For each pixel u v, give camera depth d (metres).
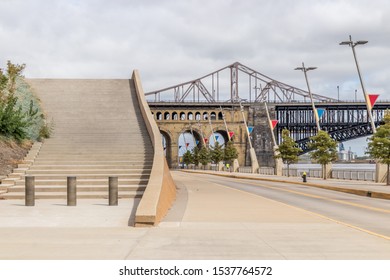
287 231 13.71
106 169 26.17
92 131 31.89
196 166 152.12
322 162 53.66
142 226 14.43
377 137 39.19
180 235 12.88
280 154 67.88
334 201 26.16
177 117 163.88
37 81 41.19
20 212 17.77
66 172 25.50
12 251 10.58
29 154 27.44
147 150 28.88
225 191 33.03
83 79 42.09
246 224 15.23
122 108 36.50
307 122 179.62
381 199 28.28
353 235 12.99
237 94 193.38
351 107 177.88
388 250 10.82
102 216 16.67
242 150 165.00
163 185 19.09
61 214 17.20
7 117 27.50
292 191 34.94
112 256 10.06
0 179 24.00
